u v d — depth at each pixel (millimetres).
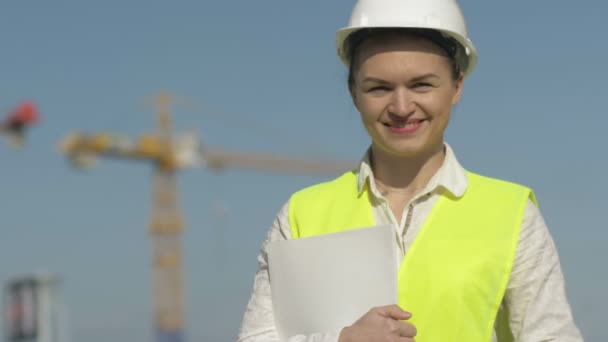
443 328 3752
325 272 3883
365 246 3832
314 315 3889
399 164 4012
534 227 3867
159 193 77062
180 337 74500
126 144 75562
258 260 4223
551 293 3807
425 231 3887
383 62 3828
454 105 4039
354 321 3814
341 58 4102
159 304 75000
